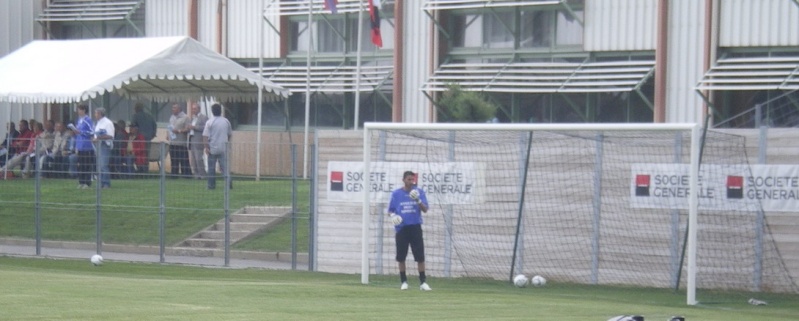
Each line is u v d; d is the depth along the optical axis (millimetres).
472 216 74312
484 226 74062
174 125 108812
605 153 71000
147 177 83062
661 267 69312
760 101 104875
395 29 124438
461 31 122750
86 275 67500
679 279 67812
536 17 118562
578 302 58438
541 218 72625
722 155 68125
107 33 144875
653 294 66000
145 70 103250
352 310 50688
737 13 106750
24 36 143875
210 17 137500
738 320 51625
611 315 51625
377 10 108688
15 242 88188
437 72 121688
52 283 57656
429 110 122250
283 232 82562
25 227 88312
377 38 109188
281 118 133500
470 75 120125
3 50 141000
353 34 129375
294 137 132750
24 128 118312
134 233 86438
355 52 129250
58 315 44594
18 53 112375
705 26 107750
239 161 84062
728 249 67875
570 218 71938
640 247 69938
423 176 75500
